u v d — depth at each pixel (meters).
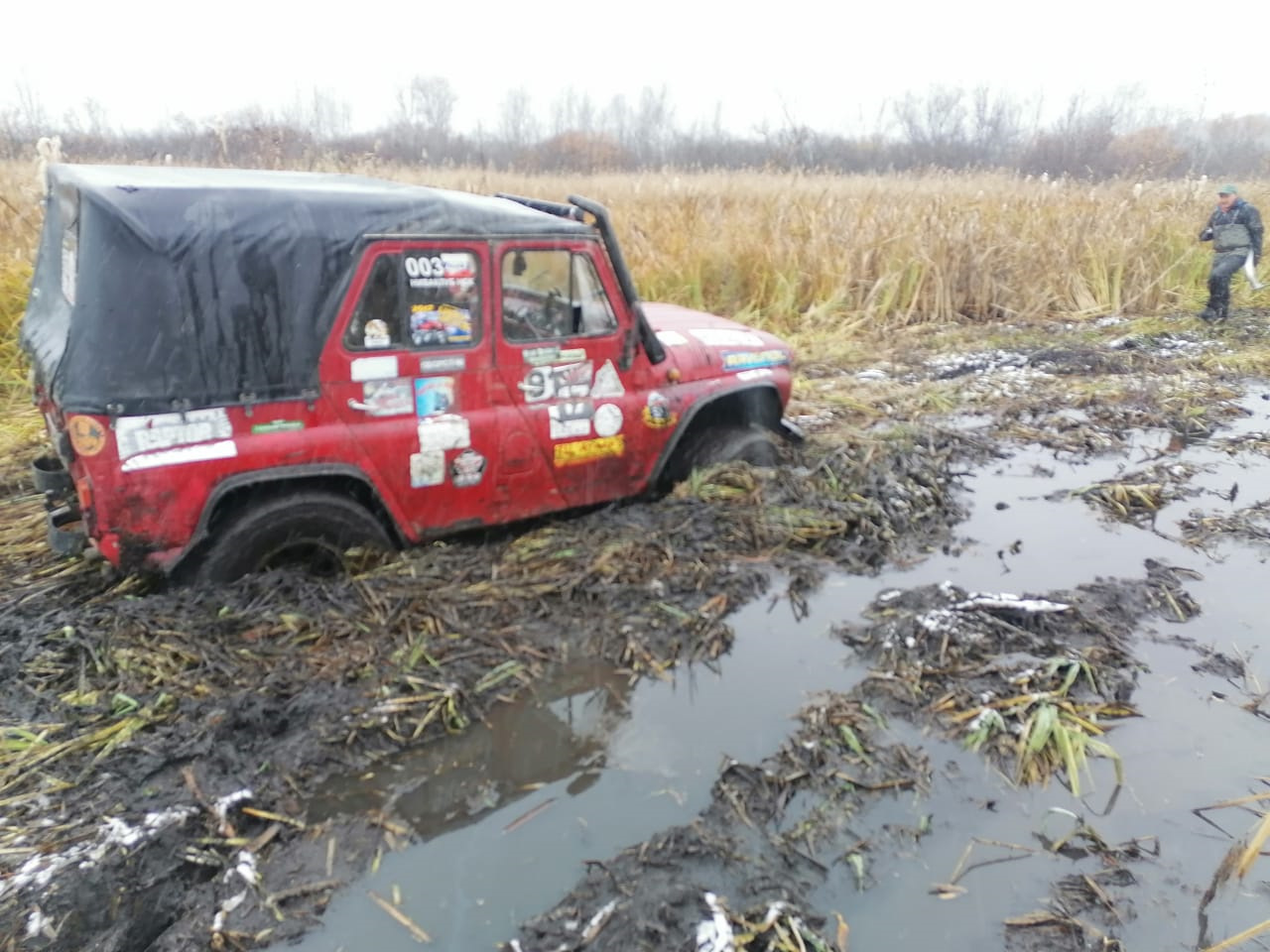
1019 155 30.14
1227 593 4.79
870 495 5.59
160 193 3.70
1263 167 30.12
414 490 4.41
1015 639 4.18
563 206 4.98
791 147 21.84
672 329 5.65
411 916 2.72
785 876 2.91
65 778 3.11
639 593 4.39
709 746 3.51
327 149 19.97
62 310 4.05
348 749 3.35
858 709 3.69
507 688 3.75
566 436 4.81
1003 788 3.34
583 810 3.17
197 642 3.72
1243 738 3.65
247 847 2.92
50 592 4.26
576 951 2.60
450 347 4.36
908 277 12.02
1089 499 5.97
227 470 3.88
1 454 6.11
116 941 2.59
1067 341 10.75
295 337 3.94
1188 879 2.96
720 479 5.55
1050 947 2.70
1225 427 7.60
